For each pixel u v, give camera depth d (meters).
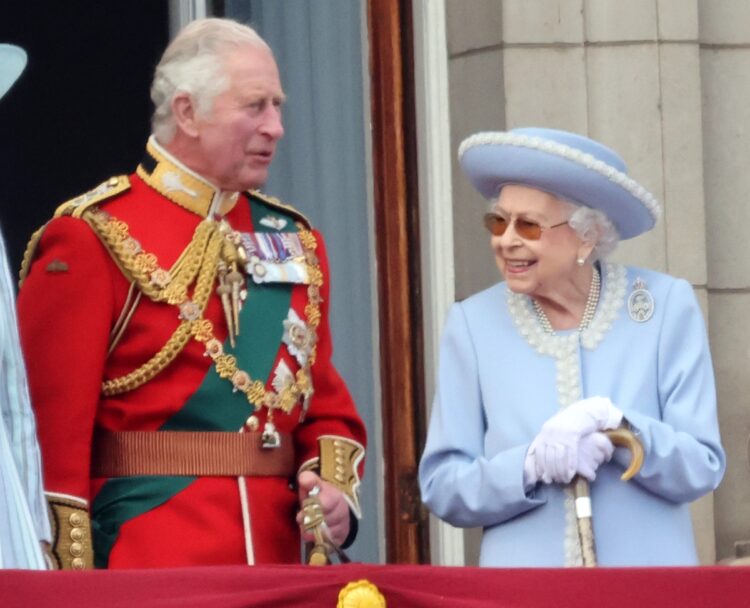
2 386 17.56
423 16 25.16
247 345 19.66
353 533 20.08
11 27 31.72
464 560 24.95
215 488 19.36
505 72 24.50
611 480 18.86
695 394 19.11
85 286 19.28
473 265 24.86
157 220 19.70
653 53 24.95
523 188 19.06
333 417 20.36
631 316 19.36
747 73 25.62
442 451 19.30
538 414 19.06
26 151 31.86
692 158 25.05
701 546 24.78
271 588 15.84
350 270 25.80
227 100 19.61
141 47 32.03
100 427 19.39
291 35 26.12
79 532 18.83
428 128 25.16
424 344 25.36
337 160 25.89
